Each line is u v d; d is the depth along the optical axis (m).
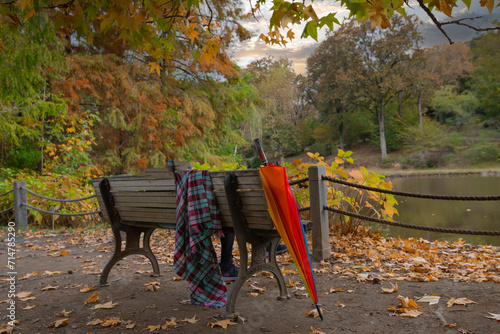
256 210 2.61
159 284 3.53
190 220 2.74
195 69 14.52
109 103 12.97
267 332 2.38
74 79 11.45
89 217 8.51
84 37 12.57
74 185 8.67
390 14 2.72
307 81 64.31
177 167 3.00
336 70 54.53
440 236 7.70
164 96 14.25
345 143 66.81
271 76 54.62
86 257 5.03
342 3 2.71
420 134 51.50
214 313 2.72
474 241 7.11
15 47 7.68
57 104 10.46
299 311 2.73
